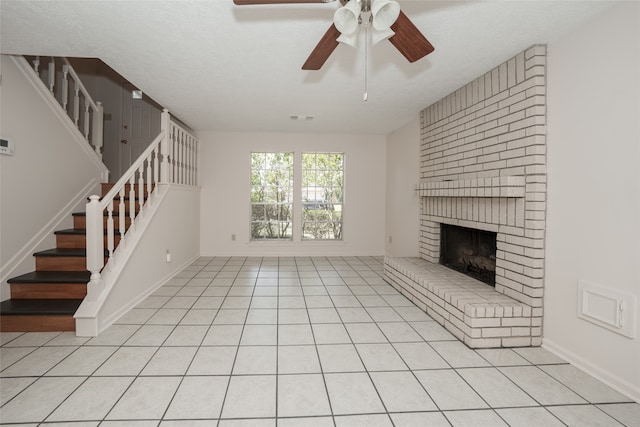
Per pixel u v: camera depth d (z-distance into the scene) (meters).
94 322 2.67
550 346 2.47
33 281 2.94
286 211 6.21
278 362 2.30
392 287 4.16
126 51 2.62
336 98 3.85
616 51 1.97
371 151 6.20
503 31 2.29
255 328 2.87
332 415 1.76
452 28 2.25
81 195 4.00
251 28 2.26
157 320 3.02
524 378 2.12
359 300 3.64
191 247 5.42
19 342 2.54
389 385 2.04
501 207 2.86
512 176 2.64
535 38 2.39
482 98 3.11
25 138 3.13
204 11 2.05
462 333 2.63
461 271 3.64
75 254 3.22
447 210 3.79
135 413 1.75
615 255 1.99
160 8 2.02
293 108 4.29
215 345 2.54
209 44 2.50
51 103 3.47
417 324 2.99
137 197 4.21
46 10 2.05
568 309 2.32
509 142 2.76
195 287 4.07
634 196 1.89
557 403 1.87
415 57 2.00
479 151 3.17
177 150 4.76
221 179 5.96
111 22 2.19
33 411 1.75
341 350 2.48
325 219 6.27
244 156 5.98
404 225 5.21
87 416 1.72
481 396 1.93
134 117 5.87
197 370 2.18
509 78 2.75
